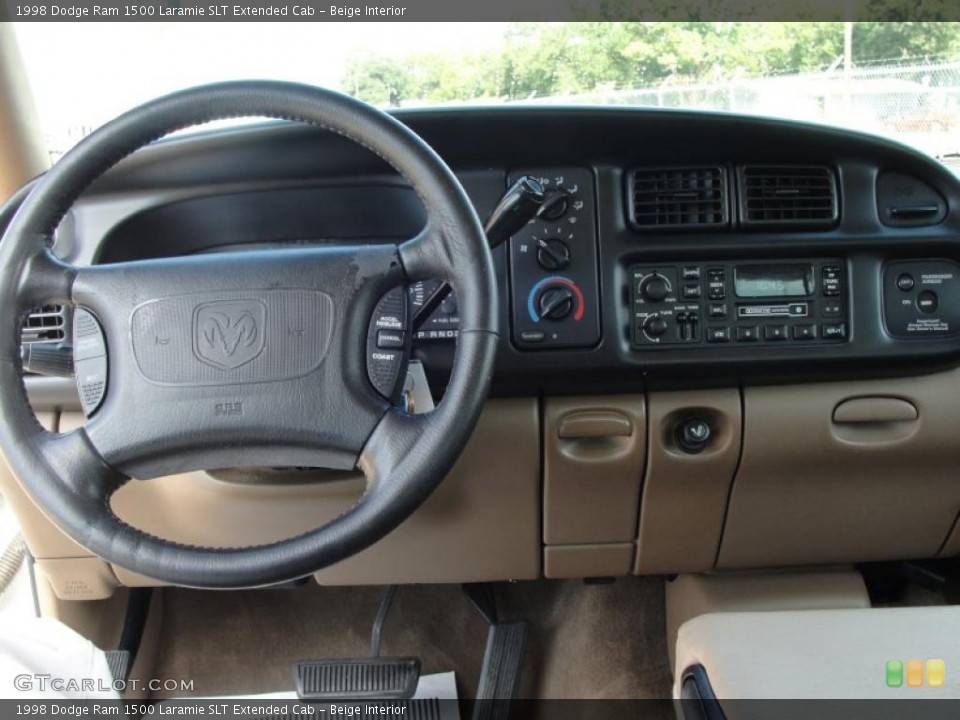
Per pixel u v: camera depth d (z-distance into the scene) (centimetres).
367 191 115
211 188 113
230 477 122
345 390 82
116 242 116
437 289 98
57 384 113
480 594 164
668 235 113
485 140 109
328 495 123
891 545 131
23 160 140
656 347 113
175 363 83
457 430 79
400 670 153
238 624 172
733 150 111
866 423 120
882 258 114
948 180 112
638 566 133
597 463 120
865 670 78
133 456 84
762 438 119
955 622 85
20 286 84
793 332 114
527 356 113
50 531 130
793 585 142
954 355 114
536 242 112
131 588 163
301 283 83
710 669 82
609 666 157
